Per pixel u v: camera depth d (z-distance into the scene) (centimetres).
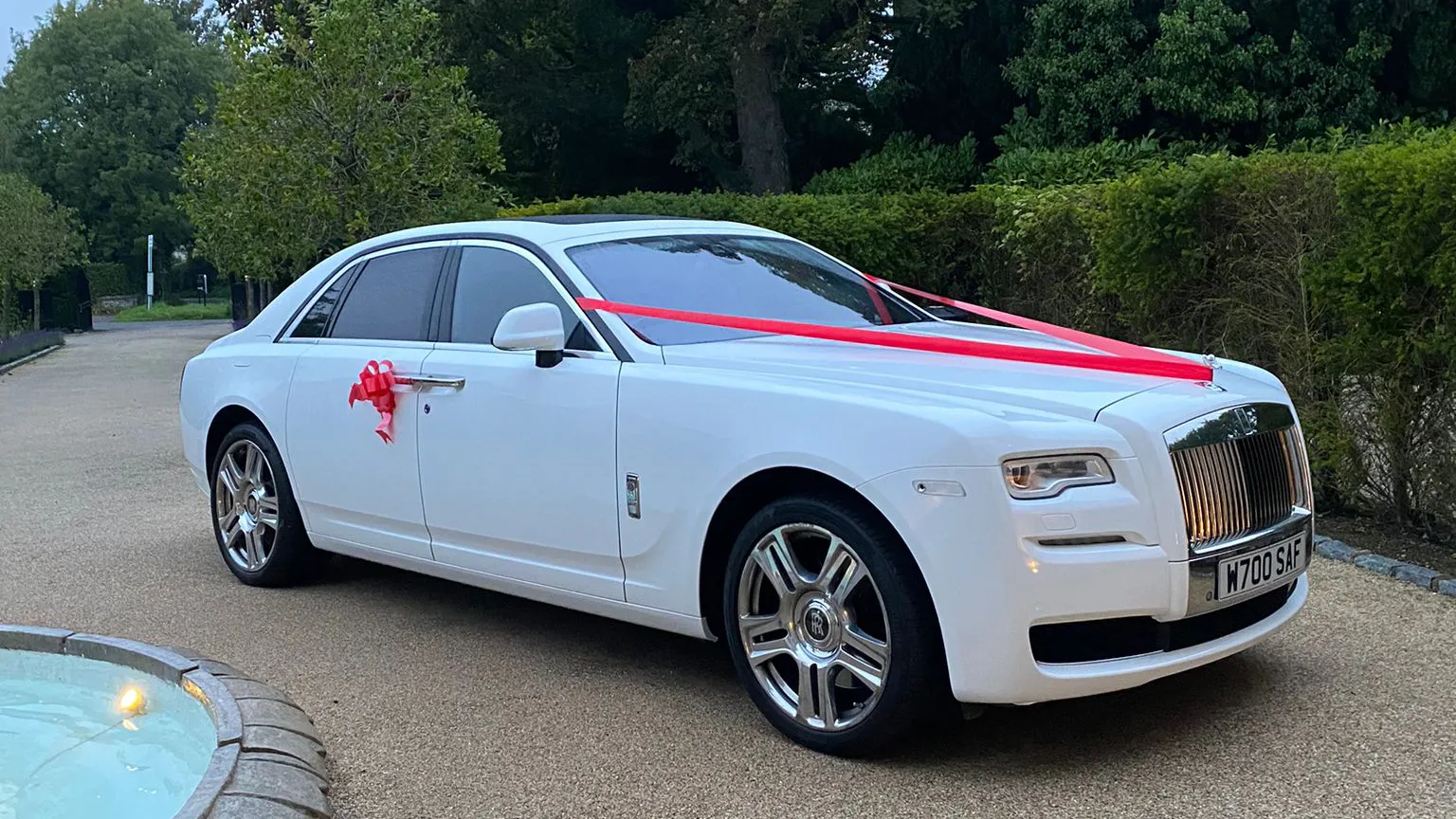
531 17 2595
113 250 6419
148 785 357
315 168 1452
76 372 2231
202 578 620
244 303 4047
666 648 484
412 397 490
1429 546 573
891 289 531
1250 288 647
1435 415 555
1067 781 345
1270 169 622
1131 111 1934
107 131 6309
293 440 554
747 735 390
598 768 370
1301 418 625
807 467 361
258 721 363
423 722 412
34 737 396
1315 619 482
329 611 552
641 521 408
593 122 2745
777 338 444
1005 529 327
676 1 2598
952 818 326
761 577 385
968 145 2255
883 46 2636
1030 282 943
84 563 662
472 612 545
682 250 494
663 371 410
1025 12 2169
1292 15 1895
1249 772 345
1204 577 349
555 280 461
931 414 341
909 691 346
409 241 540
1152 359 397
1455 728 369
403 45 1527
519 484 447
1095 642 343
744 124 2403
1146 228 693
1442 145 537
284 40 1526
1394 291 549
